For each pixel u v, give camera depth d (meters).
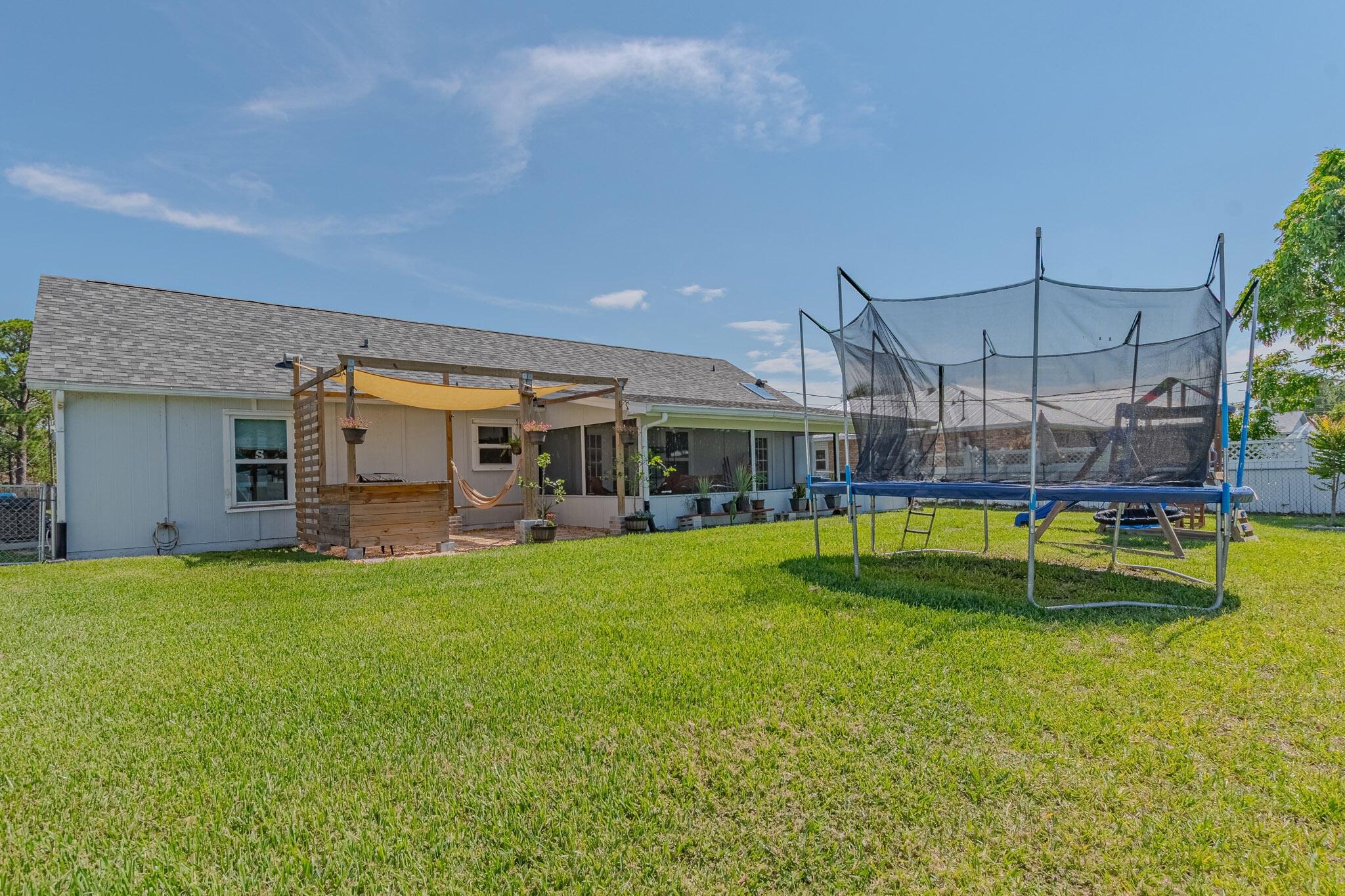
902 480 7.98
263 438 11.95
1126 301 6.34
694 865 2.19
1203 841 2.28
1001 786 2.62
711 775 2.74
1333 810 2.42
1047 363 7.15
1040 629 4.78
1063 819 2.41
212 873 2.17
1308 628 4.67
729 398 19.31
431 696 3.68
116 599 6.48
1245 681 3.64
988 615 5.17
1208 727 3.10
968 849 2.26
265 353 12.71
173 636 5.04
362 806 2.56
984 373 7.77
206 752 3.05
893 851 2.25
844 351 7.57
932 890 2.06
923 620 5.05
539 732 3.19
